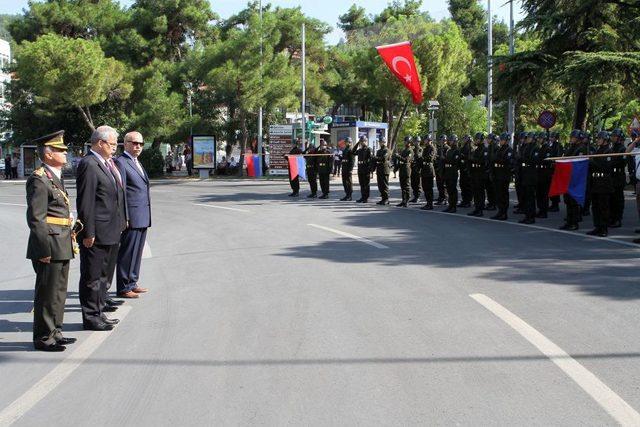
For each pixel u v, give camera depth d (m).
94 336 6.65
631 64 19.84
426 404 4.64
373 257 10.62
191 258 11.12
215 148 37.97
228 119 42.62
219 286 8.77
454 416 4.43
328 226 14.83
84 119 40.91
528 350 5.75
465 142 18.16
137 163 8.46
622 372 5.18
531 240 12.30
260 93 37.88
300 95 45.53
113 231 7.04
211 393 4.97
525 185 14.99
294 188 24.09
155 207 20.84
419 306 7.36
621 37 22.25
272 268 9.91
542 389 4.87
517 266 9.62
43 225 6.02
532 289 8.07
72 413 4.69
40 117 42.00
